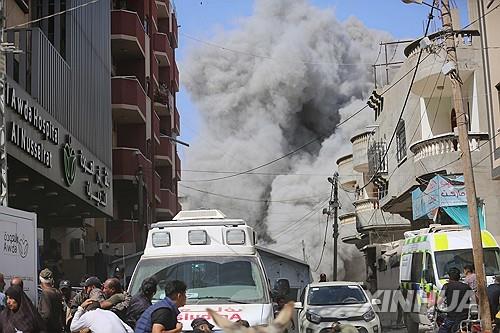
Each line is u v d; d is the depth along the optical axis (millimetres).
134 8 36406
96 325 8445
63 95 19812
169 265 11000
